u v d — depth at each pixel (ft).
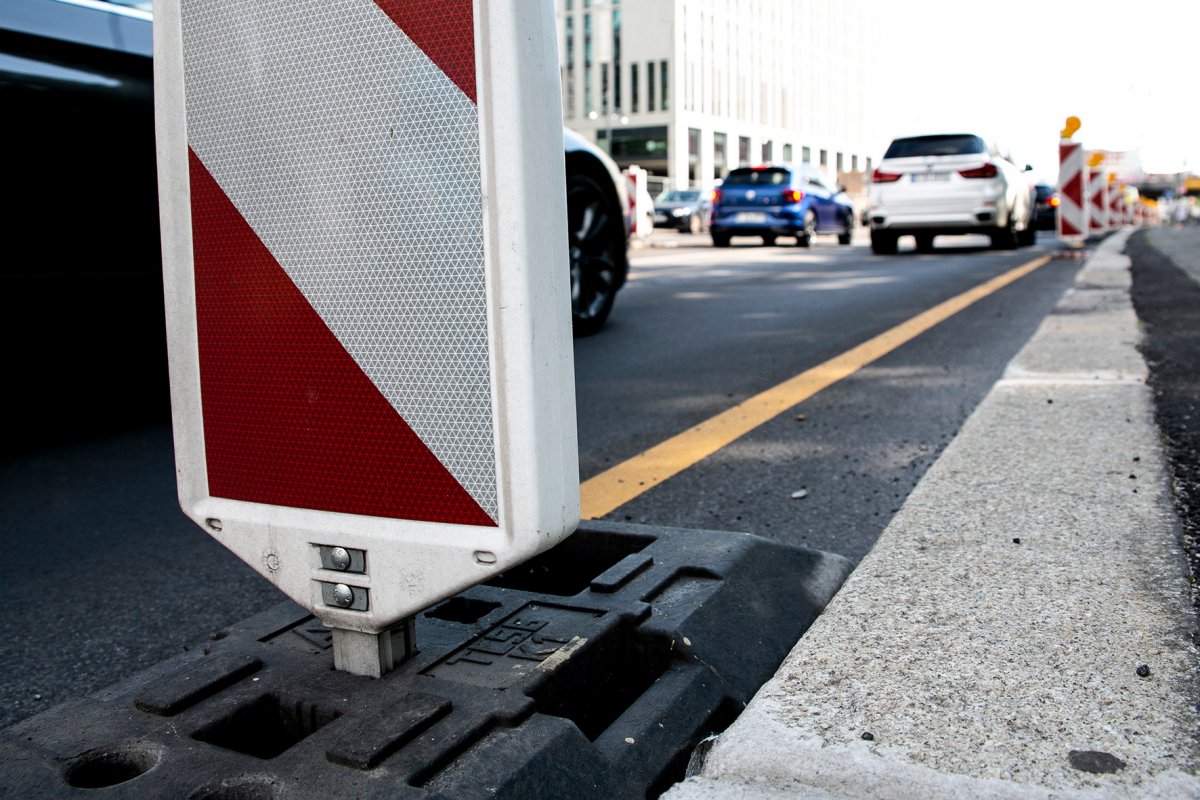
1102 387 10.29
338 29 3.51
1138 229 79.66
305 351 3.75
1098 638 4.47
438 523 3.56
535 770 3.34
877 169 41.34
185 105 3.92
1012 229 42.83
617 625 4.40
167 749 3.50
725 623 4.65
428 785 3.20
